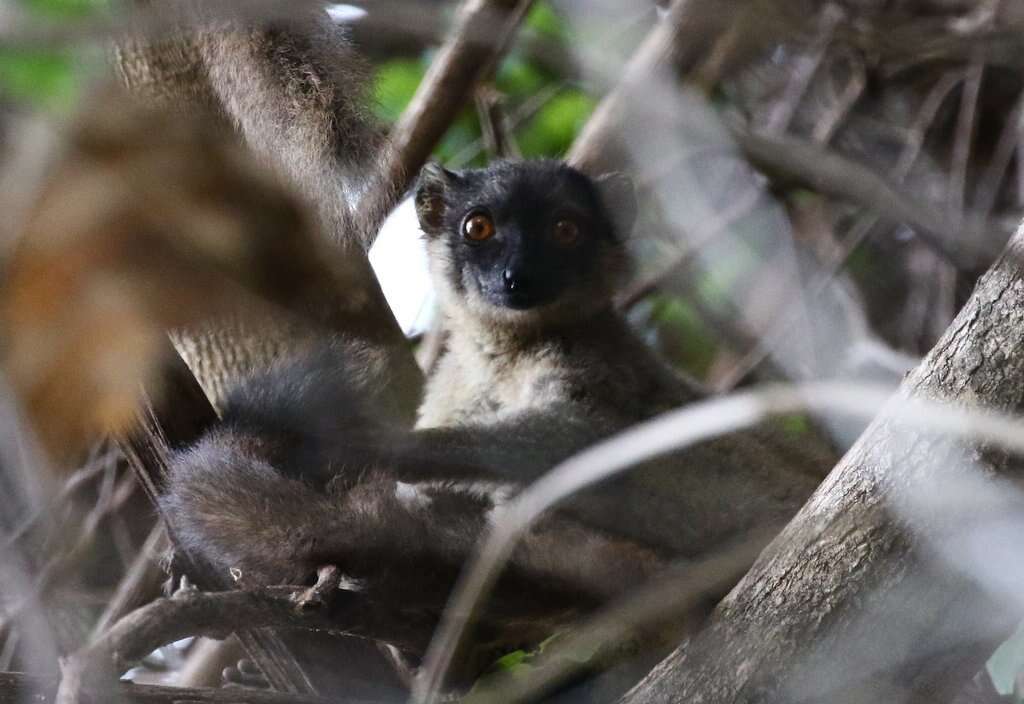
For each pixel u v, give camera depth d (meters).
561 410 10.95
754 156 14.03
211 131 4.95
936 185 16.25
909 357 14.88
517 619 9.40
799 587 7.37
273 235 5.03
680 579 9.17
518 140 16.61
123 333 4.66
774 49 16.25
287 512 9.01
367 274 8.95
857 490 7.33
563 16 10.91
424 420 12.28
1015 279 7.08
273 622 8.02
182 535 9.25
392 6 8.27
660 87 11.07
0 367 4.57
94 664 6.88
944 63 15.91
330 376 9.71
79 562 11.51
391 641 9.07
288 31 8.71
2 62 6.67
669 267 14.58
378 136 8.95
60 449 4.82
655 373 12.02
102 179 4.55
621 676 9.37
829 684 7.27
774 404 6.97
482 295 12.27
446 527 9.12
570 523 9.93
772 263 14.64
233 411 9.62
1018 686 10.53
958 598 7.13
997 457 6.98
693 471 10.49
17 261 4.47
